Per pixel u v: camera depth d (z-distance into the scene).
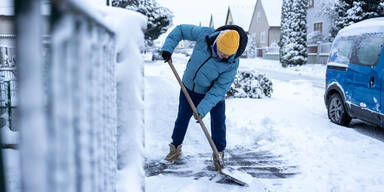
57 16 0.57
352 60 5.19
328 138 4.45
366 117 4.75
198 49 3.23
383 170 3.36
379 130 5.17
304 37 23.17
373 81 4.59
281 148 4.14
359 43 5.14
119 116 1.58
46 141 0.54
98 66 0.99
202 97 3.42
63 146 0.64
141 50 1.63
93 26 0.89
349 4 20.19
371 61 4.73
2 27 3.57
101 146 1.05
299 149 4.06
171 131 4.84
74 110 0.72
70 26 0.63
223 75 3.20
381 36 4.69
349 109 5.13
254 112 6.02
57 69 0.59
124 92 1.57
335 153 3.90
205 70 3.16
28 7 0.45
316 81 13.67
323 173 3.29
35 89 0.47
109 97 1.24
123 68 1.56
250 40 38.62
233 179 2.95
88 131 0.86
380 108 4.43
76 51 0.71
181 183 2.95
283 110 6.22
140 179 1.59
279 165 3.55
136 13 1.62
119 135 1.58
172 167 3.42
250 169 3.43
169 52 3.32
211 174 3.24
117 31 1.50
